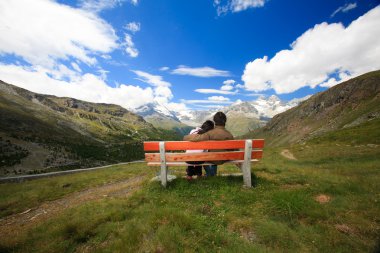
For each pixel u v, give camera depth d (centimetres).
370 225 536
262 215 616
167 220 555
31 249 498
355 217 571
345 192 757
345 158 3025
